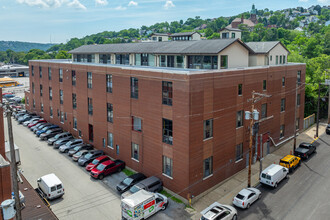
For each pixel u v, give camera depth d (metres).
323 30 168.75
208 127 29.14
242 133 33.81
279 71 39.97
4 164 18.81
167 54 37.25
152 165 31.33
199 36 49.78
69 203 27.70
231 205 27.23
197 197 28.38
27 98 65.44
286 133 44.72
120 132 35.84
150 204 24.97
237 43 35.50
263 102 37.19
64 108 49.34
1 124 24.75
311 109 57.97
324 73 60.69
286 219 24.78
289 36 152.00
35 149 42.66
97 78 39.06
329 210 26.02
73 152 39.19
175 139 28.08
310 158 39.22
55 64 50.22
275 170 30.98
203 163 28.89
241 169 34.59
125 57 44.66
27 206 23.72
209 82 28.23
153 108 30.27
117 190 29.62
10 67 172.75
